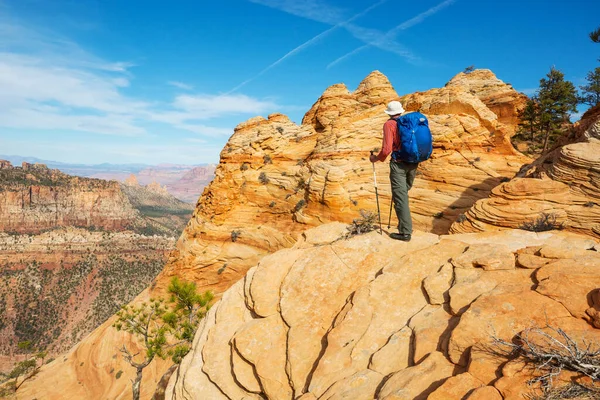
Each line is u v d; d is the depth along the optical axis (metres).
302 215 32.34
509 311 4.22
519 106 44.12
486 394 3.22
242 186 37.50
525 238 6.71
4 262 188.00
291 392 4.96
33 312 167.88
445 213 27.23
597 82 42.53
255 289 6.75
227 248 36.03
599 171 16.11
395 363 4.39
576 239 6.48
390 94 36.94
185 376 6.07
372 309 5.33
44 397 30.75
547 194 17.05
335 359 4.74
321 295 6.11
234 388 5.58
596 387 3.08
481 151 30.31
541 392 3.17
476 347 3.86
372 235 7.21
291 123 40.78
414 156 5.93
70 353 37.22
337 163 31.75
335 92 38.84
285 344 5.64
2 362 137.12
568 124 46.00
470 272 5.32
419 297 5.37
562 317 3.98
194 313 15.63
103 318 168.25
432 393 3.42
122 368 30.50
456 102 31.72
